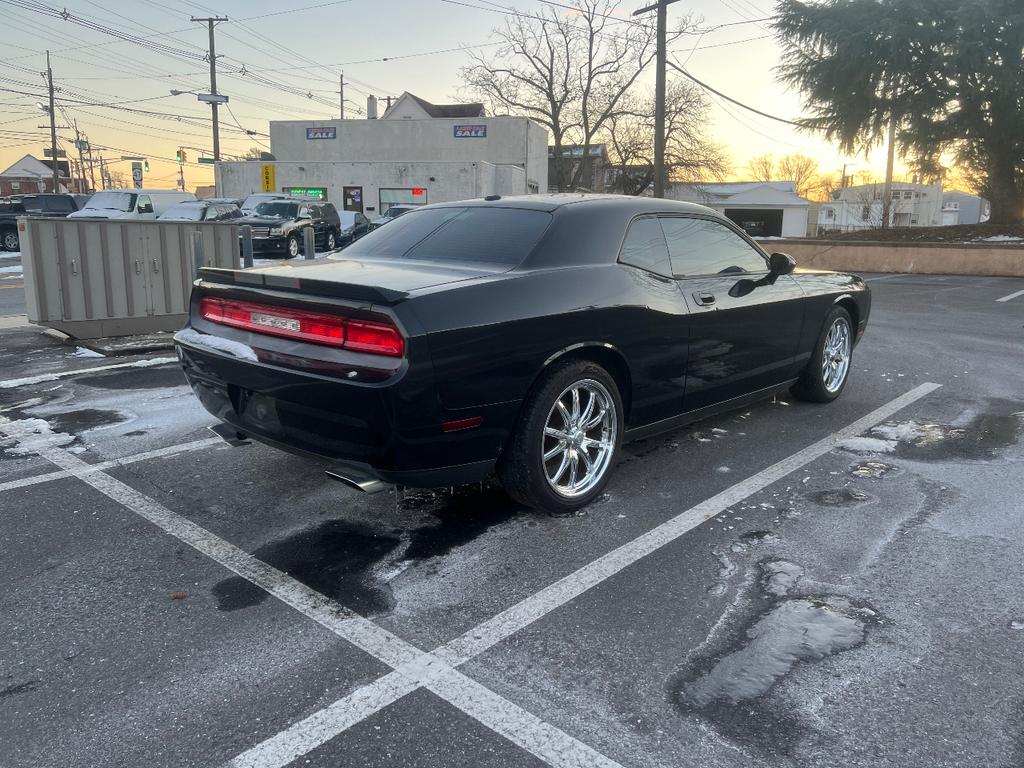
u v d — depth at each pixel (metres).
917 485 4.04
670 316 3.92
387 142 41.31
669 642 2.57
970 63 23.61
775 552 3.25
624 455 4.53
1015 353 7.93
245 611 2.77
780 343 4.91
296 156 42.56
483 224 3.87
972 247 20.64
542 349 3.29
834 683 2.34
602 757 2.03
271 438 3.35
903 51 24.84
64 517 3.57
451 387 2.99
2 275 16.81
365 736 2.11
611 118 49.22
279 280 3.18
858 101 26.80
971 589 2.93
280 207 22.53
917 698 2.27
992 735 2.11
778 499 3.85
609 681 2.36
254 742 2.08
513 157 40.28
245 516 3.61
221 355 3.38
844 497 3.88
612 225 3.85
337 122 41.81
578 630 2.65
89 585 2.94
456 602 2.84
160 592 2.90
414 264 3.63
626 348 3.71
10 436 4.75
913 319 10.77
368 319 2.93
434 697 2.28
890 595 2.88
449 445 3.08
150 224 8.16
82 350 7.52
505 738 2.10
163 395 5.78
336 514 3.65
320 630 2.64
